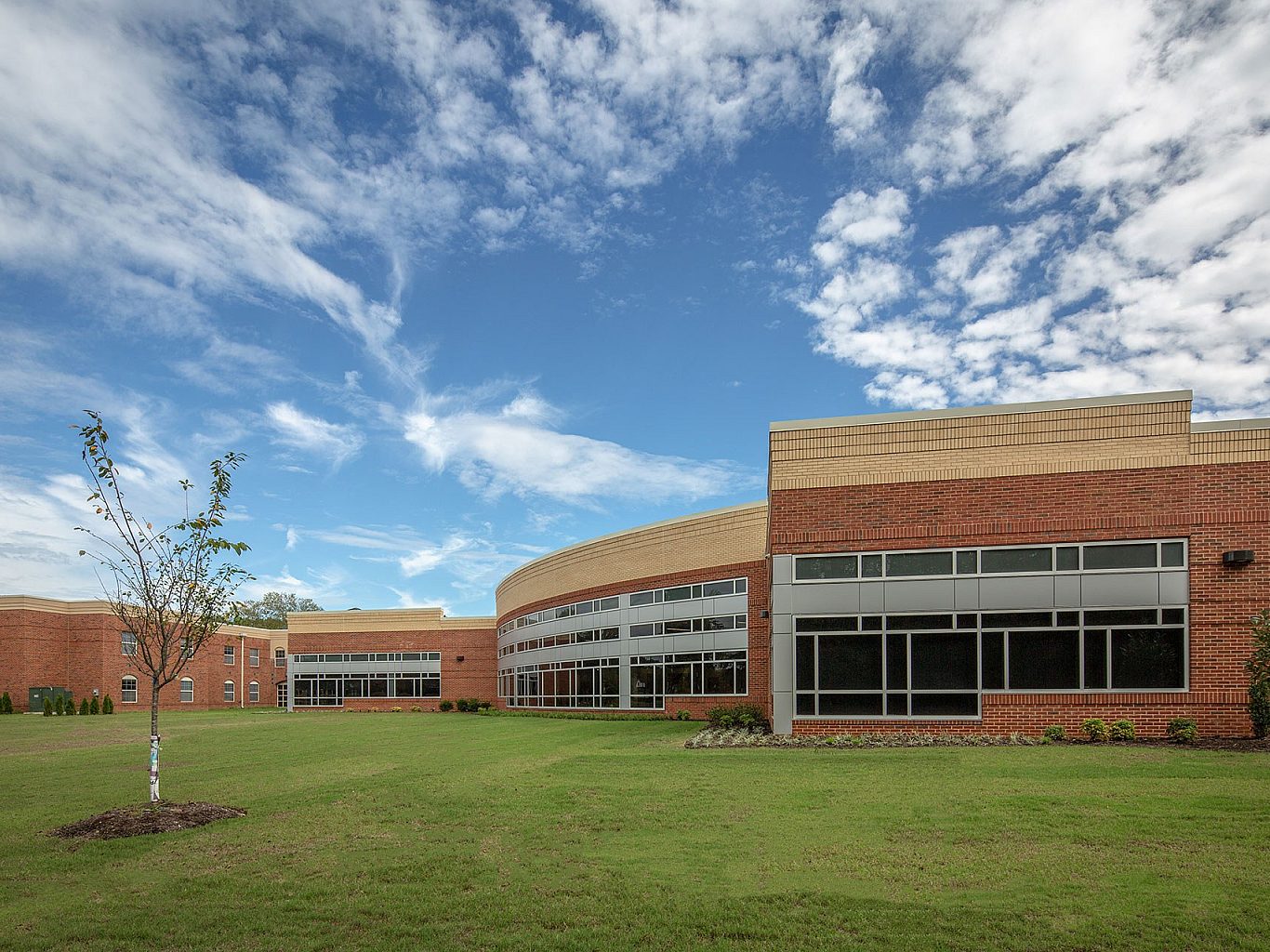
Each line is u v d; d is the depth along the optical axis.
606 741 22.59
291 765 18.69
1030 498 18.95
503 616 53.97
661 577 34.44
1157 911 6.99
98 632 55.72
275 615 110.31
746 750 17.95
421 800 13.15
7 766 19.91
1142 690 17.83
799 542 20.17
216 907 7.71
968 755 15.69
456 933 6.91
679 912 7.29
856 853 9.05
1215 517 17.86
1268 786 11.80
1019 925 6.77
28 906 7.88
